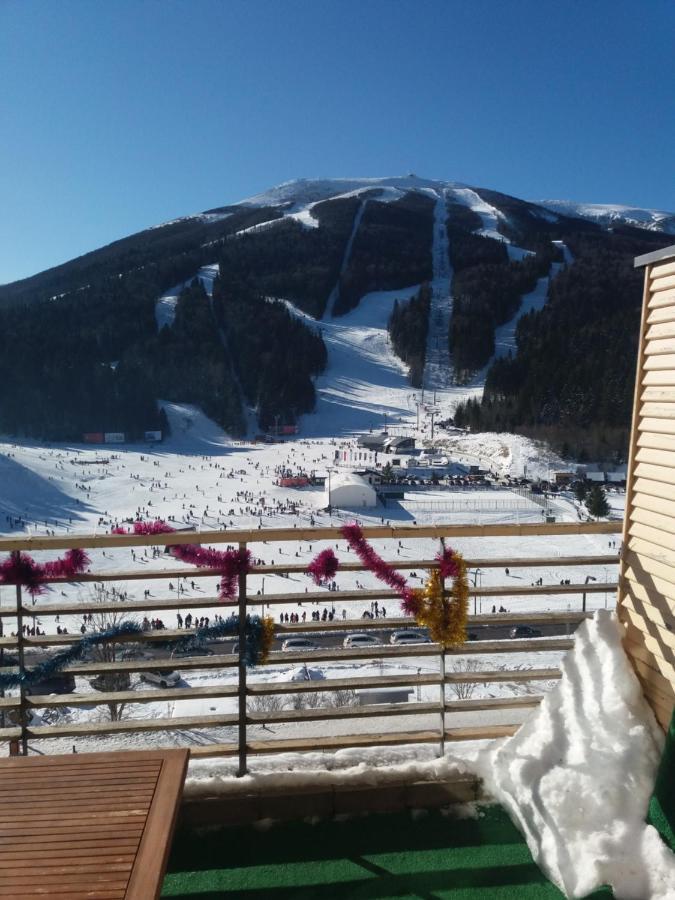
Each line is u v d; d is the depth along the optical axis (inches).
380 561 112.0
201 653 476.7
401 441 3390.7
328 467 2881.4
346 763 112.3
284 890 88.4
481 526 113.4
